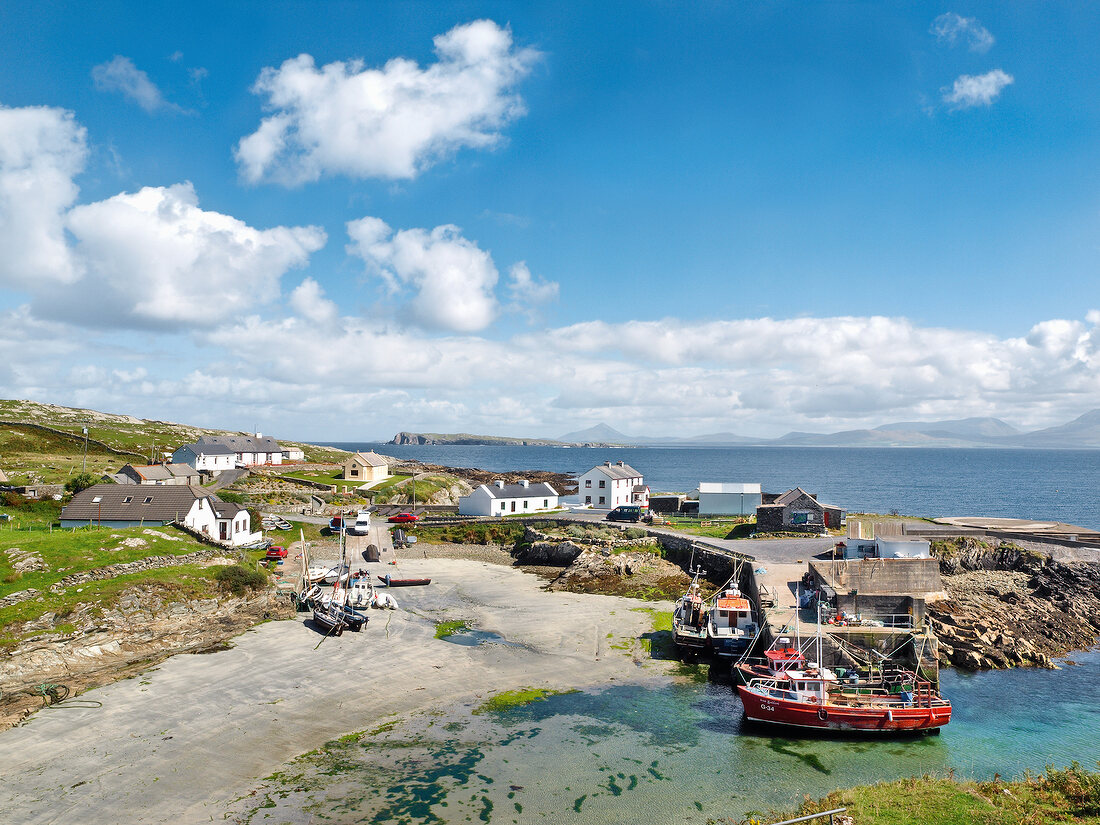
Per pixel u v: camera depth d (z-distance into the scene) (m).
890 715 36.31
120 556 53.06
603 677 44.22
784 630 45.66
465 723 36.84
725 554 67.50
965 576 63.69
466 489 143.00
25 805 27.70
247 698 39.16
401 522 96.38
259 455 148.62
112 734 34.28
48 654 42.00
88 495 66.88
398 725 36.38
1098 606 58.06
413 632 52.47
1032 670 47.22
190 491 68.38
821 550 69.06
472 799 28.91
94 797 28.45
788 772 32.09
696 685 43.06
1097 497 184.12
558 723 37.12
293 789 29.53
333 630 50.72
